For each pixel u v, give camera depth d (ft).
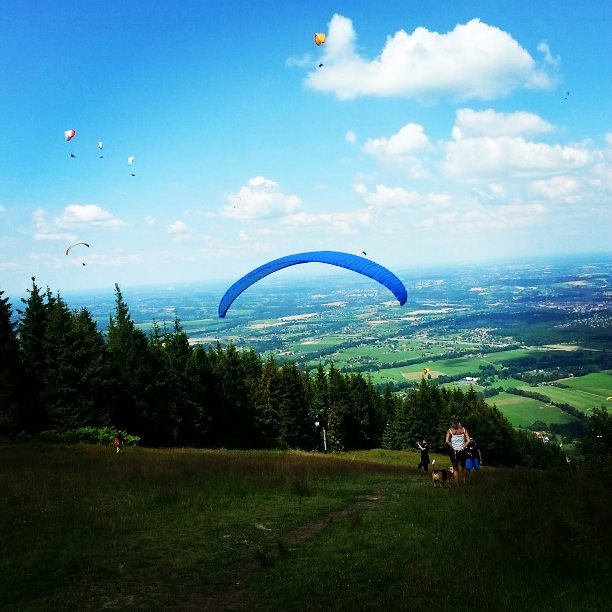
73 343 121.49
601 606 20.98
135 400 134.82
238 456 93.81
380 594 23.67
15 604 24.68
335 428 198.39
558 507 34.81
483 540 29.81
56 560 30.17
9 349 116.16
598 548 27.30
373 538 32.50
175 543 33.35
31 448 90.27
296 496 49.03
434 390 258.16
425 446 85.81
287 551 31.07
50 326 120.98
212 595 25.40
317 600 23.61
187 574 28.07
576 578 24.06
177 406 146.10
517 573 24.85
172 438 143.74
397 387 499.51
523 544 28.25
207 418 152.76
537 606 21.24
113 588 26.40
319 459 101.04
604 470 50.65
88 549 32.17
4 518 38.96
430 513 36.99
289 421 186.50
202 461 76.64
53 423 121.49
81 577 27.89
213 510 42.16
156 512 41.24
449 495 43.65
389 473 78.18
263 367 204.74
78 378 120.98
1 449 86.43
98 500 45.62
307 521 39.27
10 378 115.14
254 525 37.68
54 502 44.78
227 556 30.73
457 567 26.25
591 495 38.78
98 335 137.90
